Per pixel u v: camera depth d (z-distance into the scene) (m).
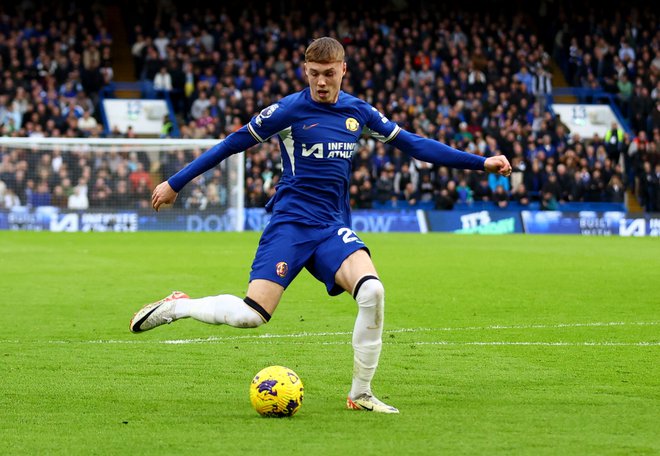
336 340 26.97
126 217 77.00
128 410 18.06
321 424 16.80
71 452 14.90
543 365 23.19
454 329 29.31
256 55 90.75
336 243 17.89
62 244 62.12
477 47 95.81
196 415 17.58
